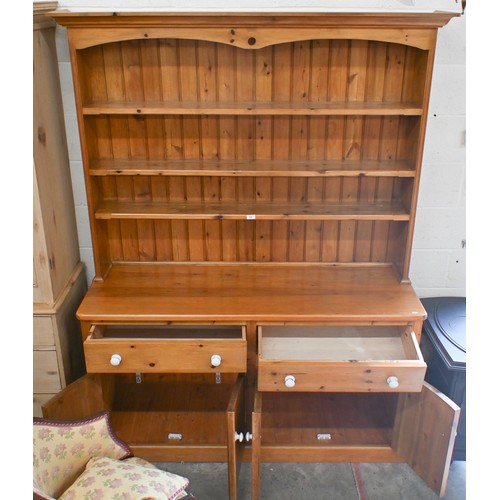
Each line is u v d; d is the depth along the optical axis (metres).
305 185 2.48
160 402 2.62
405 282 2.45
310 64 2.26
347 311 2.22
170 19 1.96
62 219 2.40
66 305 2.40
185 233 2.57
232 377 2.74
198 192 2.49
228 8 2.28
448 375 2.23
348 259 2.62
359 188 2.48
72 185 2.54
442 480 2.12
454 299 2.73
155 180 2.47
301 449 2.38
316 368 2.07
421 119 2.15
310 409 2.59
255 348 2.27
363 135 2.38
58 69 2.34
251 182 2.47
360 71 2.27
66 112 2.41
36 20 2.07
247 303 2.27
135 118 2.35
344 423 2.51
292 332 2.39
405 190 2.40
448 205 2.61
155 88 2.30
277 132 2.38
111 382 2.57
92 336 2.19
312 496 2.24
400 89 2.30
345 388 2.11
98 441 1.93
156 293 2.35
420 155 2.20
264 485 2.29
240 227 2.55
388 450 2.38
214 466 2.39
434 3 2.28
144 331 2.41
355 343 2.33
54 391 2.42
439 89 2.39
